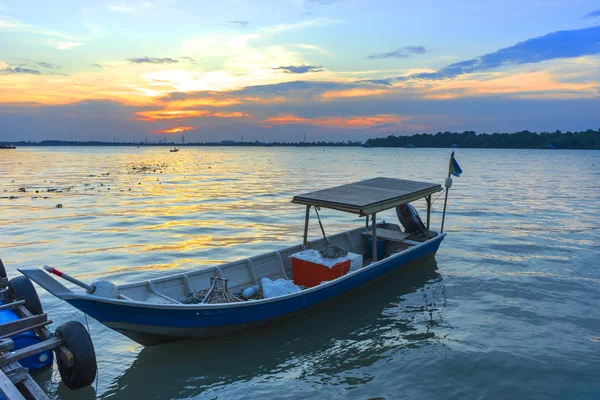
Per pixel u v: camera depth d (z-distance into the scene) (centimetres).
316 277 1113
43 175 5547
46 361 799
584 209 2850
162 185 4456
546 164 9362
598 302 1186
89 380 703
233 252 1756
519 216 2588
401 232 1541
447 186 1528
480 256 1669
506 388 773
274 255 1216
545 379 802
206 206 3006
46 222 2325
